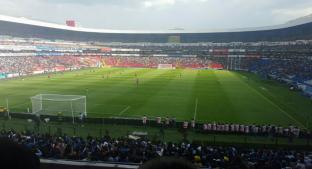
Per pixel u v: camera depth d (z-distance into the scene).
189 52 146.50
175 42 168.88
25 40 128.62
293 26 128.62
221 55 139.88
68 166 10.55
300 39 136.00
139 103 54.06
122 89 68.50
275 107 53.09
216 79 90.25
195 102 55.91
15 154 2.18
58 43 141.12
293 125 42.09
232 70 123.31
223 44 153.00
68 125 40.84
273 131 36.59
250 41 159.50
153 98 58.75
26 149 2.27
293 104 55.69
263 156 23.59
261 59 125.25
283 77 86.88
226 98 60.19
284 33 145.75
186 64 134.00
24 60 110.56
